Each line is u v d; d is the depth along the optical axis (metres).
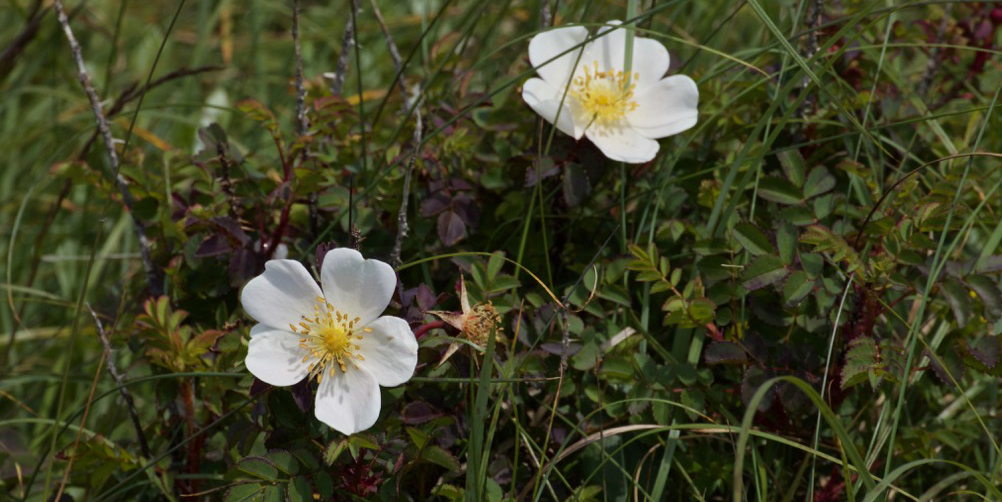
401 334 0.54
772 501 0.58
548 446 0.58
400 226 0.57
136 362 0.60
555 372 0.58
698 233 0.60
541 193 0.59
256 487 0.54
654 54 0.61
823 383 0.56
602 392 0.58
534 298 0.58
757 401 0.51
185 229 0.60
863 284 0.57
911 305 0.61
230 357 0.58
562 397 0.59
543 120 0.60
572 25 0.59
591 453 0.58
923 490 0.61
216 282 0.60
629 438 0.59
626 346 0.59
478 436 0.53
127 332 0.60
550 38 0.60
